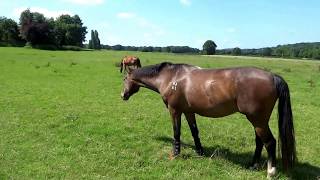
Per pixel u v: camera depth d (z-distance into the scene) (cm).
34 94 2031
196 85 912
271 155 855
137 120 1458
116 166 941
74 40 12988
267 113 834
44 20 11806
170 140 1188
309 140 1228
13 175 864
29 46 10375
